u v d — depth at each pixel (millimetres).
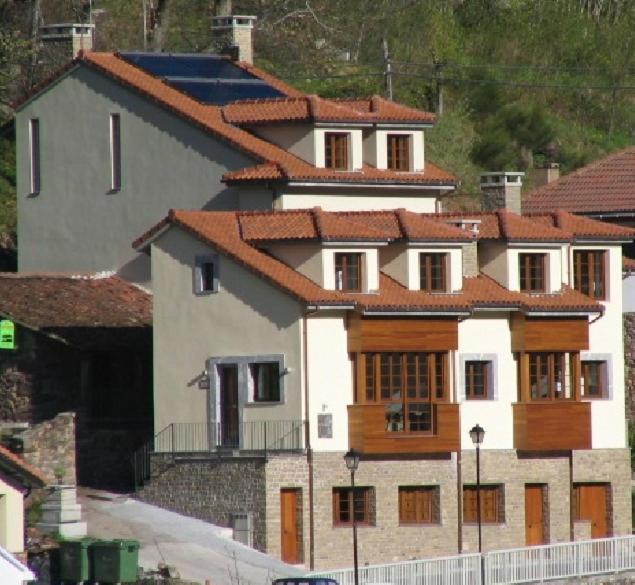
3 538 186375
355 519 199250
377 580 192375
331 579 183250
